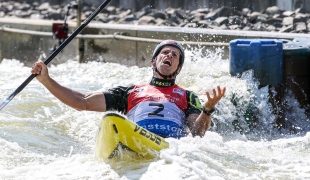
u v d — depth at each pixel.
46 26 31.88
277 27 33.84
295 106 19.69
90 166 13.37
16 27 33.59
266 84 19.47
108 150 13.52
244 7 39.78
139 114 14.88
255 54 19.44
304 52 19.66
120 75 24.97
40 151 15.12
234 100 19.05
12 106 19.05
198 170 12.56
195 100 15.37
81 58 29.84
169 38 26.36
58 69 26.98
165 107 14.91
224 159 13.77
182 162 13.02
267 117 19.30
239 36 24.00
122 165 13.24
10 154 14.63
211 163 13.35
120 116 13.39
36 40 32.38
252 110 19.19
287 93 19.69
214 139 15.16
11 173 13.00
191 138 14.59
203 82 20.28
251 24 34.94
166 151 13.49
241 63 19.67
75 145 16.03
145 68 26.44
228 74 20.95
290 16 35.53
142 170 12.79
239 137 18.03
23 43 33.06
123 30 28.33
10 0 52.16
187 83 20.58
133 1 45.19
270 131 19.22
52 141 16.23
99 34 29.47
